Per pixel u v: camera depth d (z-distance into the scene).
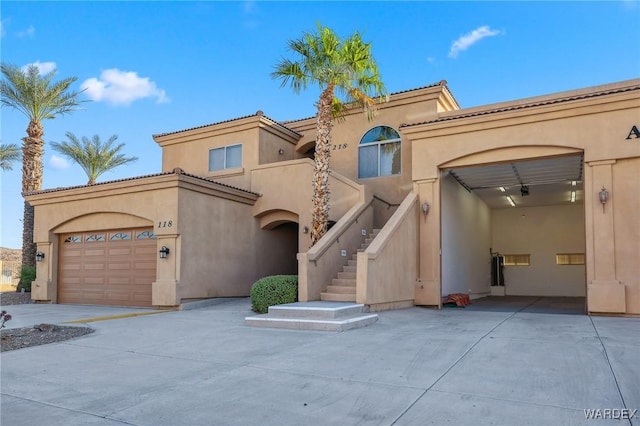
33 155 23.78
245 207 18.33
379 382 6.21
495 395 5.56
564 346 8.20
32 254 23.23
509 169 16.44
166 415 5.18
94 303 17.45
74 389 6.26
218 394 5.90
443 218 16.33
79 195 17.55
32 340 9.76
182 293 15.10
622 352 7.69
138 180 15.80
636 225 11.94
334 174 17.48
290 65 15.14
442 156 14.88
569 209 24.27
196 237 15.85
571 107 12.80
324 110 15.35
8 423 5.03
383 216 18.50
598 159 12.42
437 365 7.02
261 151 19.70
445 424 4.71
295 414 5.11
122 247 16.95
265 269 19.05
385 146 19.02
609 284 12.03
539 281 24.44
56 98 24.05
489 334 9.52
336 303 12.66
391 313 13.00
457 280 17.98
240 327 11.03
